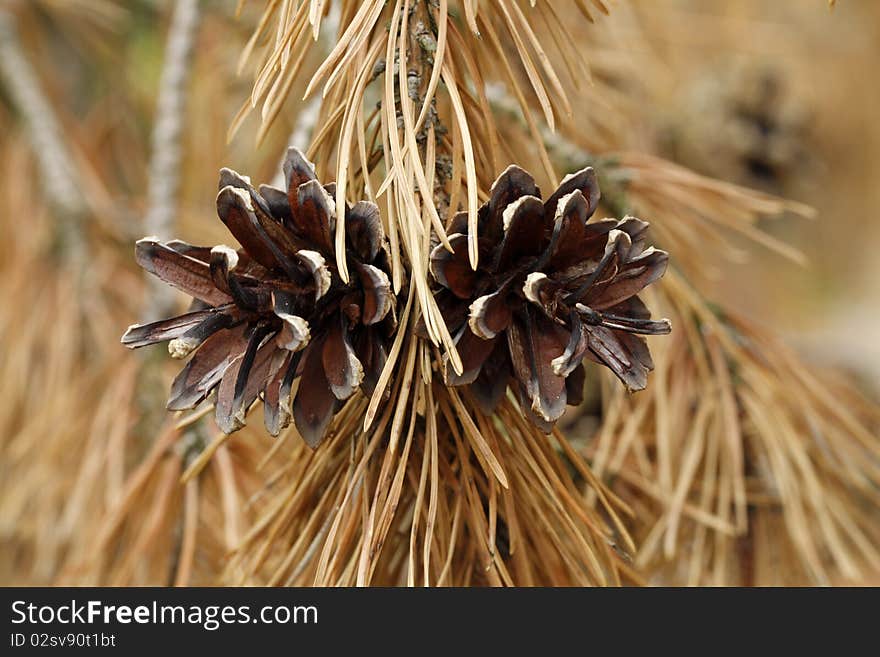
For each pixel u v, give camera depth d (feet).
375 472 1.13
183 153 2.14
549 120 1.07
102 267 2.04
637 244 1.05
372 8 1.11
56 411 1.75
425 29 1.12
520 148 1.43
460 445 1.11
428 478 1.12
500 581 1.16
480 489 1.16
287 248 1.04
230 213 1.03
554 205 1.04
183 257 1.05
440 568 1.12
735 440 1.36
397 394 1.09
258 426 1.49
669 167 1.44
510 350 1.04
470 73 1.12
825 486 1.42
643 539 1.42
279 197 1.05
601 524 1.16
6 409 1.88
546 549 1.18
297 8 1.16
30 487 1.72
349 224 1.04
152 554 1.44
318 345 1.05
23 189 2.19
